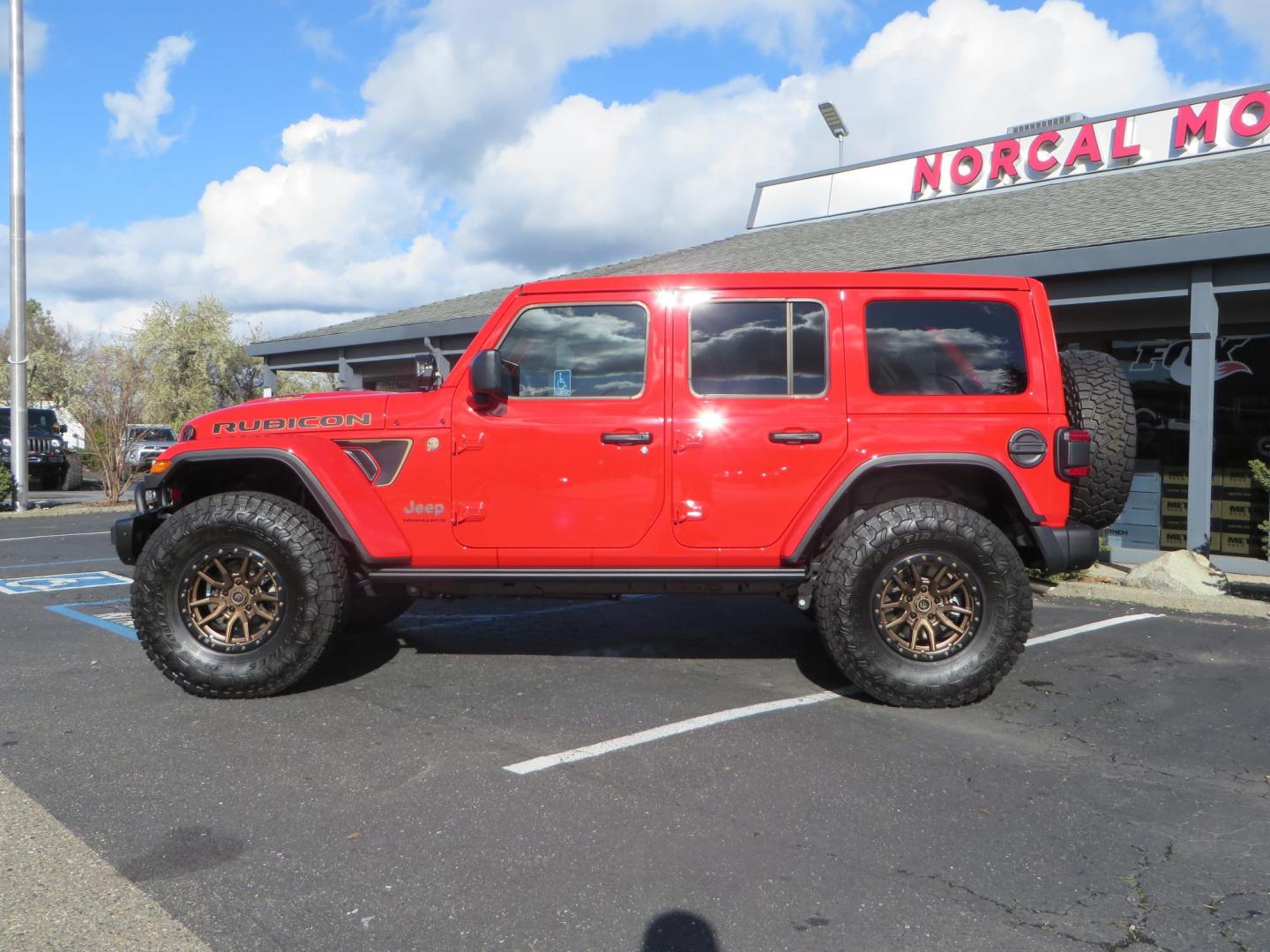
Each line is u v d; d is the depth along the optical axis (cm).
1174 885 285
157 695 478
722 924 262
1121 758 391
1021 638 447
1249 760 390
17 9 1600
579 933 257
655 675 514
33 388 3816
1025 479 460
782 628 637
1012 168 1400
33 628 652
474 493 470
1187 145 1243
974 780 366
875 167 1567
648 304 470
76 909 268
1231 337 1002
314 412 484
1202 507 840
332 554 464
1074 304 923
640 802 343
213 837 314
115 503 1848
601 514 466
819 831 320
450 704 459
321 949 248
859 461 455
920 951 249
